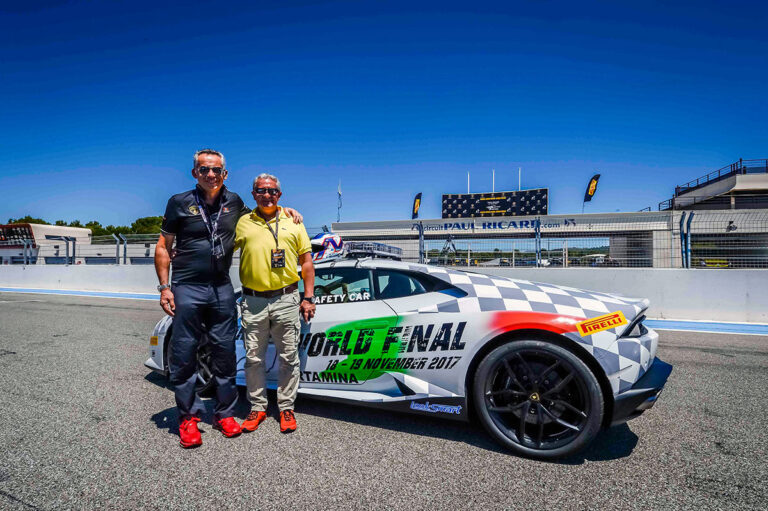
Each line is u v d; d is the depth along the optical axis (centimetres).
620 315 214
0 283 1541
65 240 1420
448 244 862
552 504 170
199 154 228
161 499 172
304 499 173
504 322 223
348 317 260
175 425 251
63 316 738
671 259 783
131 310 831
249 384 253
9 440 228
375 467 200
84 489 179
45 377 350
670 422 258
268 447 222
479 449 221
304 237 251
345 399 253
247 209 257
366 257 304
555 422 214
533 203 3200
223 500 171
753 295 680
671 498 175
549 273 788
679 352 459
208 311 240
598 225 831
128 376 353
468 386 230
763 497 175
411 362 241
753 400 299
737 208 2525
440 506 168
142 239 1309
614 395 205
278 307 243
